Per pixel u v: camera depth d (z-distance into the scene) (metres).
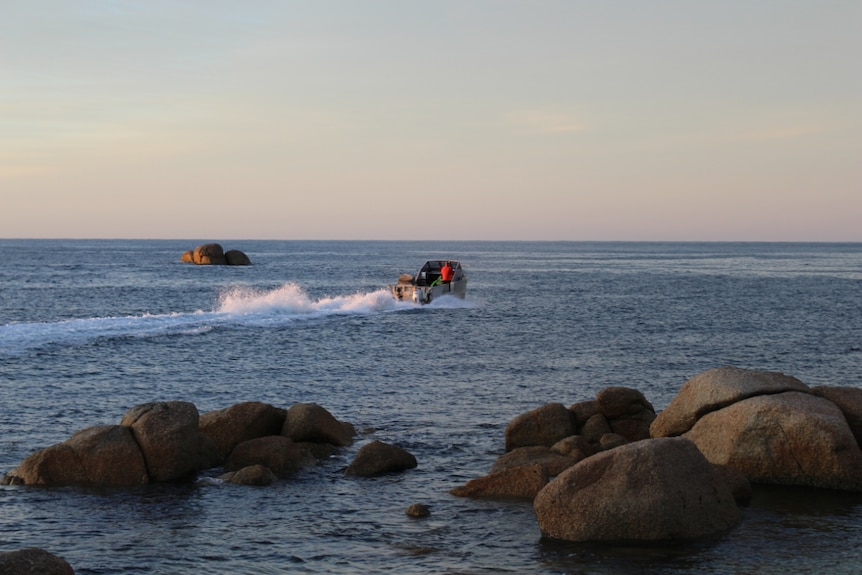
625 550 11.75
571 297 66.31
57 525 12.82
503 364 30.42
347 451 17.41
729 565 11.23
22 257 143.38
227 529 12.71
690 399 15.73
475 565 11.27
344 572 11.05
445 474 15.82
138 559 11.49
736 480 13.86
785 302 61.88
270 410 17.33
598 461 12.48
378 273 102.19
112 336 35.66
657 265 143.12
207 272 98.94
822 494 14.09
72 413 21.06
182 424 15.49
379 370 28.80
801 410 14.52
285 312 48.44
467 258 180.25
